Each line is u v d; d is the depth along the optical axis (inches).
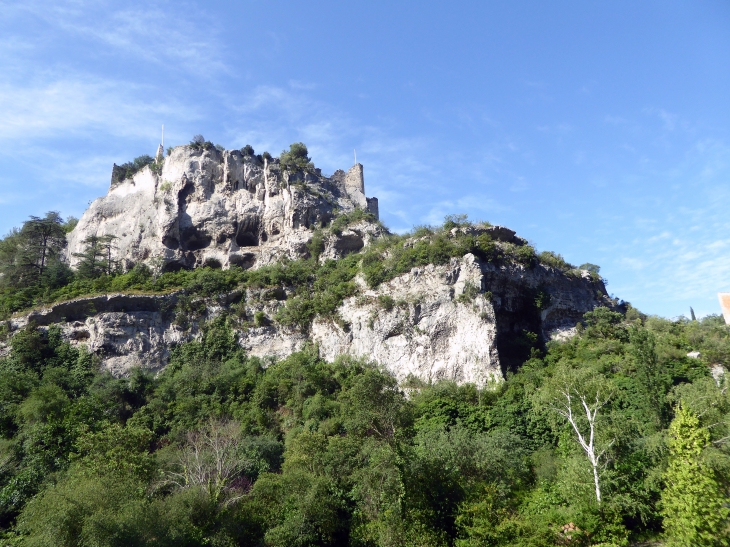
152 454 1987.0
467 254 2664.9
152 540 1342.3
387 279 2778.1
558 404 1737.2
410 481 1486.2
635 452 1587.1
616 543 1353.3
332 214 3636.8
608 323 2618.1
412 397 2313.0
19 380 2412.6
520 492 1606.8
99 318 2800.2
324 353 2728.8
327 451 1781.5
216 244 3503.9
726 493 1342.3
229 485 1777.8
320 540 1520.7
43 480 1761.8
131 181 3853.3
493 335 2420.0
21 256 3282.5
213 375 2605.8
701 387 1775.3
